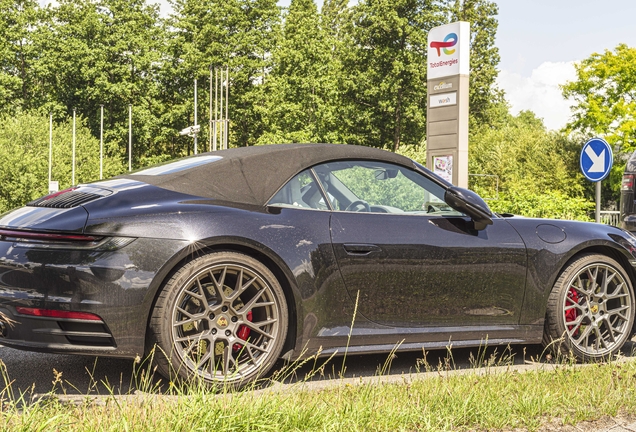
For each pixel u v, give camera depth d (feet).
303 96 162.50
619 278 14.52
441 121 44.34
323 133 163.02
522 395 10.13
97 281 10.12
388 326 12.42
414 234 12.66
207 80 187.83
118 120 195.93
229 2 184.75
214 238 10.77
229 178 11.84
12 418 8.11
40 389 11.02
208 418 8.19
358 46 166.40
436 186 13.56
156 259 10.39
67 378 11.79
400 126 165.78
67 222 10.39
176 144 206.28
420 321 12.71
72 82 192.95
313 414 8.73
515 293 13.52
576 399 10.25
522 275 13.56
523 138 136.46
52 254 10.24
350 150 13.00
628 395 10.53
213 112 192.44
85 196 11.19
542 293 13.78
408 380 12.12
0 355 13.50
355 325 12.13
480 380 10.93
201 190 11.55
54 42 188.24
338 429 8.41
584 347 14.23
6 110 187.62
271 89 177.58
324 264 11.76
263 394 9.28
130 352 10.33
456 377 11.18
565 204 54.95
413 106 160.25
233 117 190.90
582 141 132.36
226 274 11.26
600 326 14.70
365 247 12.12
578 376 11.62
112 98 191.31
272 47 185.98
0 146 165.68
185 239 10.59
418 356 14.44
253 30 186.09
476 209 12.96
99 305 10.11
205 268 10.78
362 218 12.44
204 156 12.94
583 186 127.85
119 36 188.96
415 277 12.54
